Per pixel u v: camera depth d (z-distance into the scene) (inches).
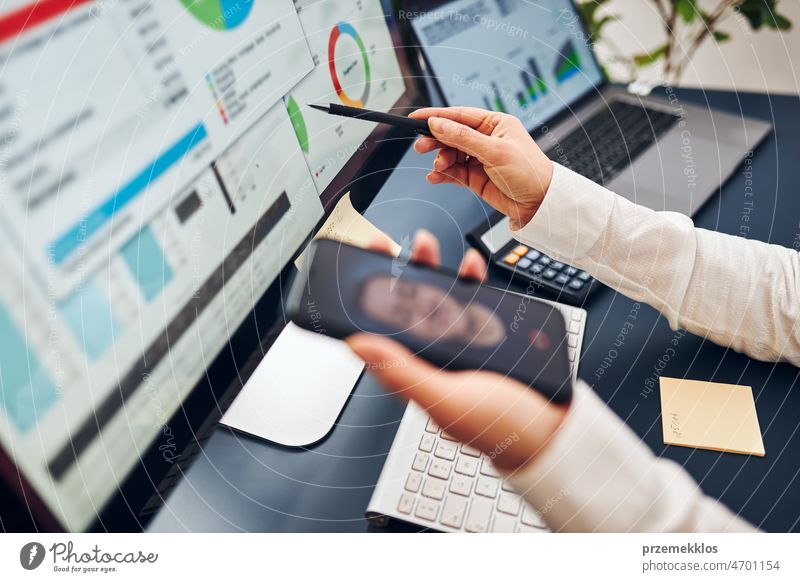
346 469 19.2
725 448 19.7
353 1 25.5
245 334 20.8
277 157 22.3
